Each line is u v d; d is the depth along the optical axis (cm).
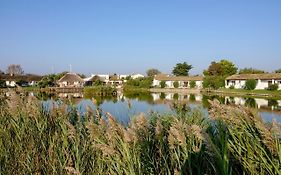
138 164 405
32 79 8844
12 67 10619
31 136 584
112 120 444
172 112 725
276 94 5262
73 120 701
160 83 8950
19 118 634
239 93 6044
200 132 377
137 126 475
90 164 500
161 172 414
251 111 393
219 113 455
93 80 10444
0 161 532
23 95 824
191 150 400
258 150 356
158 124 478
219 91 6738
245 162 357
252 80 6650
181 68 11681
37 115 638
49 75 9319
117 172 432
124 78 12112
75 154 510
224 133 413
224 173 322
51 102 701
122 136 433
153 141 480
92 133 490
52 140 573
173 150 434
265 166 333
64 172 485
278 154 324
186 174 382
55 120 652
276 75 6938
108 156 446
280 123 344
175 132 396
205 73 10731
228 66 10362
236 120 408
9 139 601
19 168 529
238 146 380
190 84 8775
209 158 393
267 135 336
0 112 771
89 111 651
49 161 521
